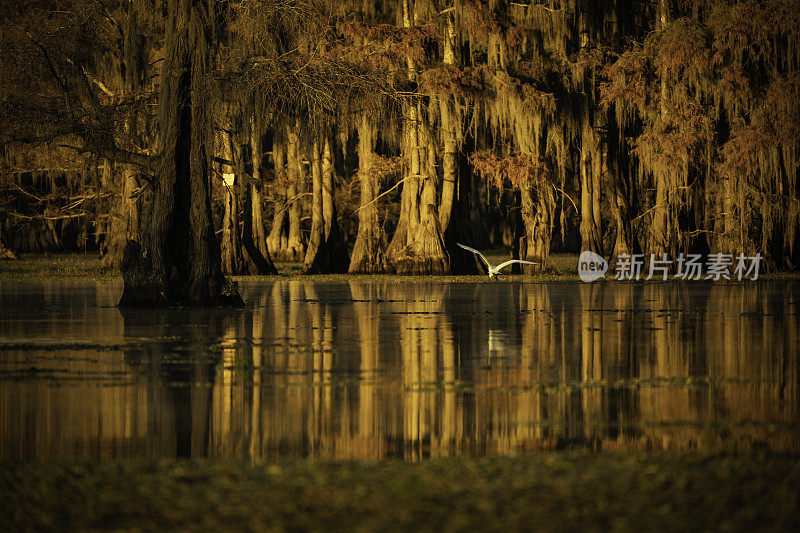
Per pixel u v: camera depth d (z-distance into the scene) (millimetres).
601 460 23719
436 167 132000
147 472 22672
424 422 28984
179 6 73250
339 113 95875
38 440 26500
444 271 127125
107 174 137125
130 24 80688
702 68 123438
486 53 131500
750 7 121250
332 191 139000
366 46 119000
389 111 104188
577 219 180125
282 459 24297
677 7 133500
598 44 132250
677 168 124188
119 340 50594
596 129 132625
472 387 35438
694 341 50688
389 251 133125
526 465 23203
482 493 20859
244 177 93438
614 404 31906
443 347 48094
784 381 36875
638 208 138500
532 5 127375
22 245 198500
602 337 52688
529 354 45312
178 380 36906
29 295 86875
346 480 21891
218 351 46125
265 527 18828
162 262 73188
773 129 122875
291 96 75750
